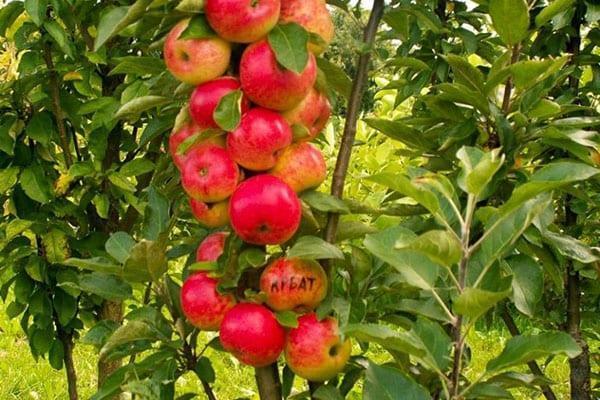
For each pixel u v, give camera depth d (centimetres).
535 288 178
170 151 174
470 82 189
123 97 211
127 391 165
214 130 154
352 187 306
